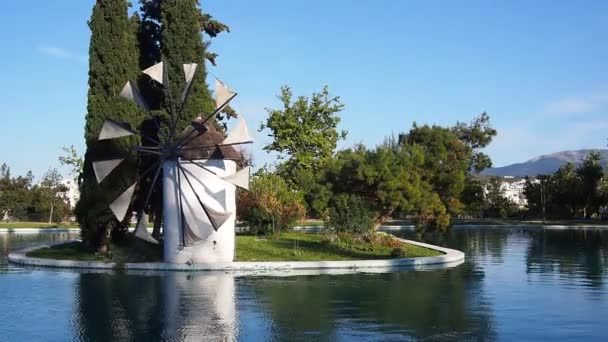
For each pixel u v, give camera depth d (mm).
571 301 14906
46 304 14430
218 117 33875
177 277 19812
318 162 52469
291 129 52688
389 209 32469
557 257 27672
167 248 22484
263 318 12656
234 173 22453
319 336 11000
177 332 11352
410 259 23609
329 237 27609
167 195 22625
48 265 22953
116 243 25906
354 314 13117
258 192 33375
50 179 74438
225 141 22141
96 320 12492
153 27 31656
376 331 11398
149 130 28500
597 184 73688
